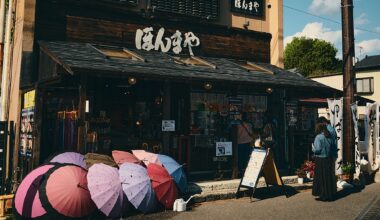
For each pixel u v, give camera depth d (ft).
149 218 21.53
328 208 24.72
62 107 31.81
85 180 20.54
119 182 21.34
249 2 43.14
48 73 27.07
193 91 36.24
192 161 35.99
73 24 31.73
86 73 23.18
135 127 35.96
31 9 29.66
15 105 30.12
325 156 27.12
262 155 27.25
